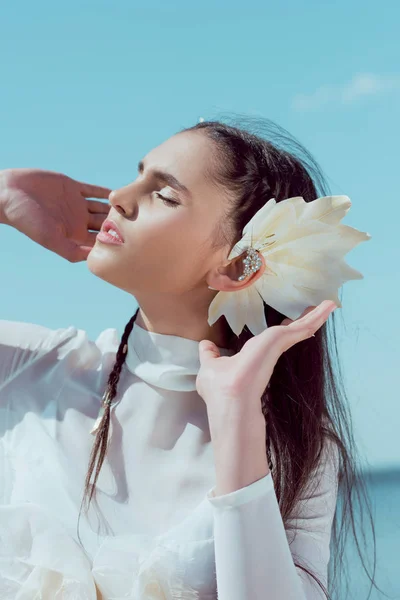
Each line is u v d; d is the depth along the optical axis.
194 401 2.04
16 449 1.98
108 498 1.92
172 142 2.03
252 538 1.69
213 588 1.80
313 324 1.87
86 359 2.18
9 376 2.12
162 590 1.77
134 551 1.82
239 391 1.76
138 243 1.93
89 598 1.76
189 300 2.02
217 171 2.00
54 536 1.81
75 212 2.33
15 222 2.25
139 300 2.03
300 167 2.20
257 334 1.99
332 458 2.13
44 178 2.30
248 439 1.74
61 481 1.91
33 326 2.25
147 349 2.05
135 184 1.96
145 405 2.02
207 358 1.85
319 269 1.97
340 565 2.16
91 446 1.99
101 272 1.96
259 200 2.04
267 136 2.20
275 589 1.68
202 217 1.96
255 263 1.97
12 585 1.78
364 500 2.17
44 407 2.06
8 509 1.83
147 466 1.96
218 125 2.13
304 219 1.92
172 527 1.89
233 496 1.70
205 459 1.98
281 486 1.98
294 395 2.07
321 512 2.03
